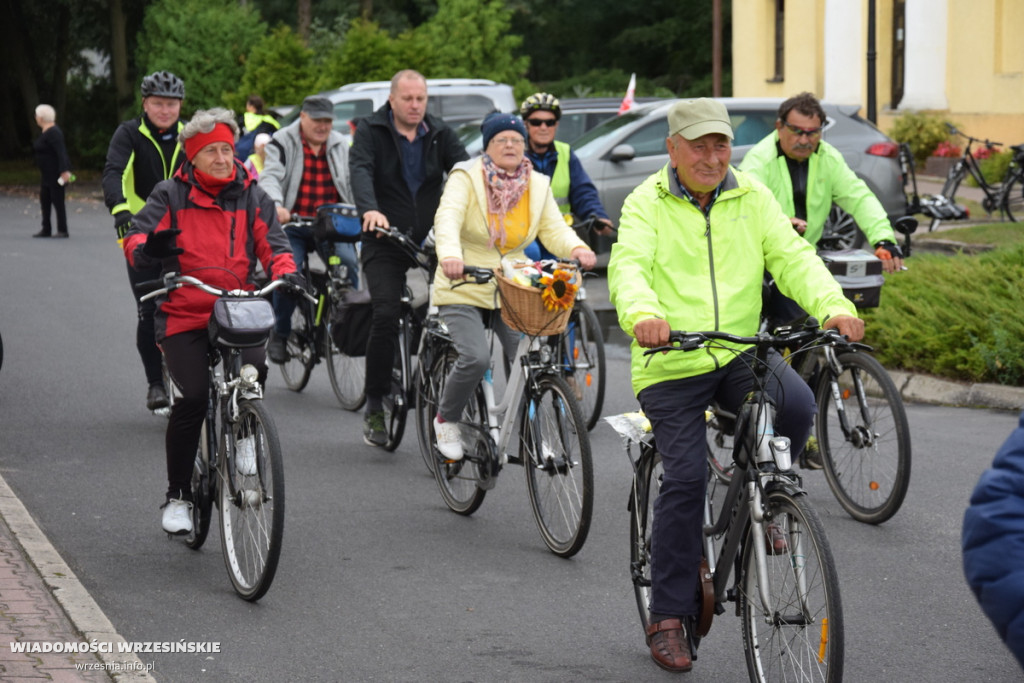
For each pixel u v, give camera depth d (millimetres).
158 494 18672
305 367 25891
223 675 12320
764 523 10953
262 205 15695
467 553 16328
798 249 11953
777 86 93562
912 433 22078
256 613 14070
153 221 15203
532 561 16016
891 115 81000
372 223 19422
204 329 15266
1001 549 5633
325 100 25031
